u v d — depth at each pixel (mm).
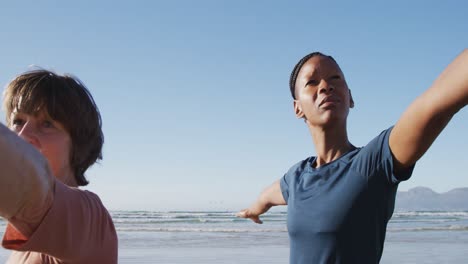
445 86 1525
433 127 1768
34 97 1441
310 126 2926
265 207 3982
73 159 1554
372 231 2428
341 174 2547
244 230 20328
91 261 1268
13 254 1500
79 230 1177
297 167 3047
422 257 10281
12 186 767
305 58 2975
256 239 15266
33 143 1438
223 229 21344
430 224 26406
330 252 2488
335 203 2488
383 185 2377
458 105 1554
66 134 1515
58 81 1509
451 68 1513
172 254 11031
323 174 2641
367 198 2410
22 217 974
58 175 1505
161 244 13547
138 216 39344
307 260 2572
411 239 15031
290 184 2924
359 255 2434
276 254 10992
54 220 1072
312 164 2951
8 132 750
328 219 2496
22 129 1439
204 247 12617
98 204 1321
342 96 2834
